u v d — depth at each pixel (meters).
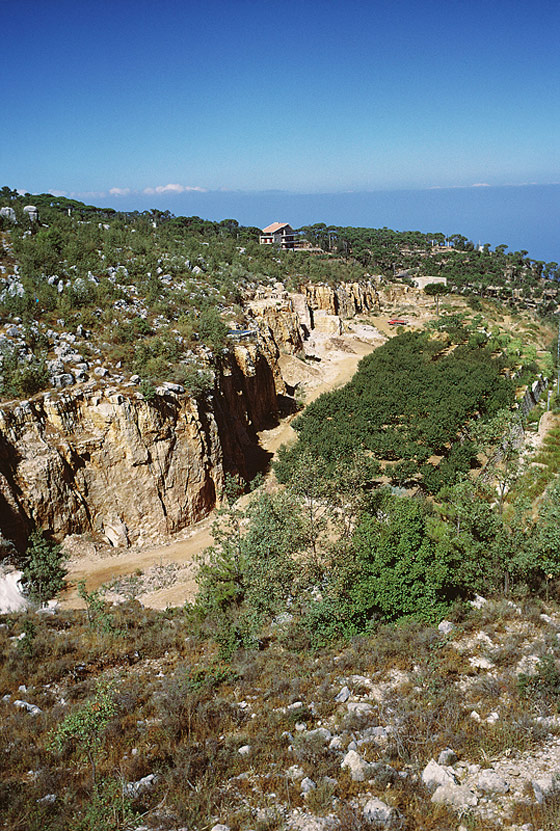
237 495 46.44
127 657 22.52
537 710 15.95
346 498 27.12
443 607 22.67
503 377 73.81
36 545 33.00
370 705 17.12
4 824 12.53
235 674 19.80
